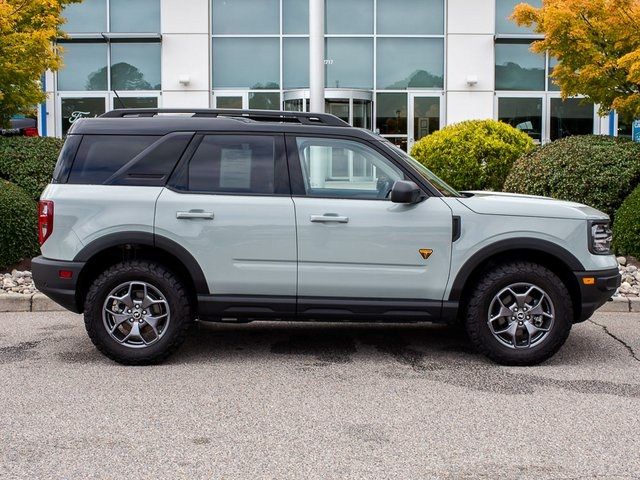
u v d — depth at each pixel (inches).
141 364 233.6
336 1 733.3
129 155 237.0
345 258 230.1
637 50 389.1
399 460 157.6
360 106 729.0
